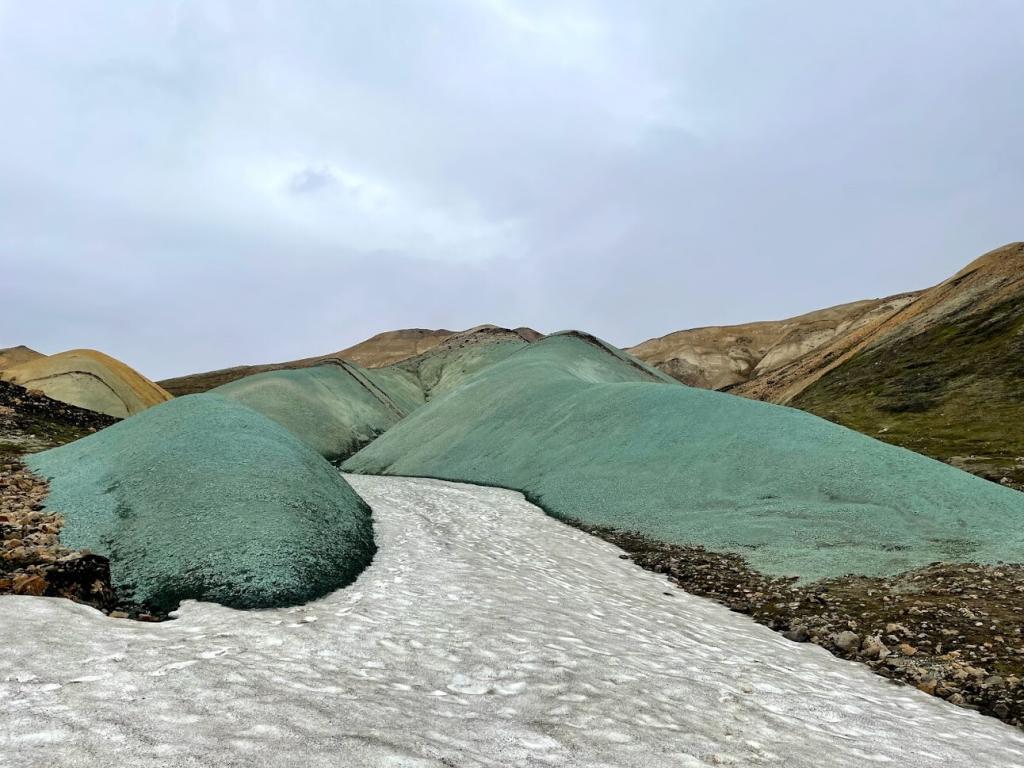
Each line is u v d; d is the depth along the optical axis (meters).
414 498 31.53
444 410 71.69
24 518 16.78
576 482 36.00
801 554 21.75
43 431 35.84
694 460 33.06
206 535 14.34
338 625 10.12
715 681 9.48
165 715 5.43
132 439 23.75
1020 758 8.17
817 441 30.91
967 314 112.19
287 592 11.97
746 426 34.50
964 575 17.80
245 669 7.21
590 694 7.96
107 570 12.14
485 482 45.41
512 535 23.73
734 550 23.22
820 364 151.50
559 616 12.25
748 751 6.76
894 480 26.12
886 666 12.59
